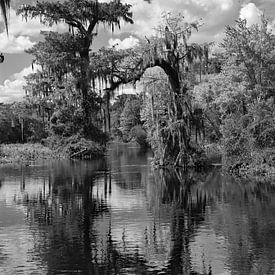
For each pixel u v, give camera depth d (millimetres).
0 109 78688
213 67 49000
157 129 36875
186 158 36531
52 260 12641
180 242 14203
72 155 51594
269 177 28922
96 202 21516
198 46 35750
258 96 33594
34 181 29969
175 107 36125
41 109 57938
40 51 50438
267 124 30781
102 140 54469
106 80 38375
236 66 35094
